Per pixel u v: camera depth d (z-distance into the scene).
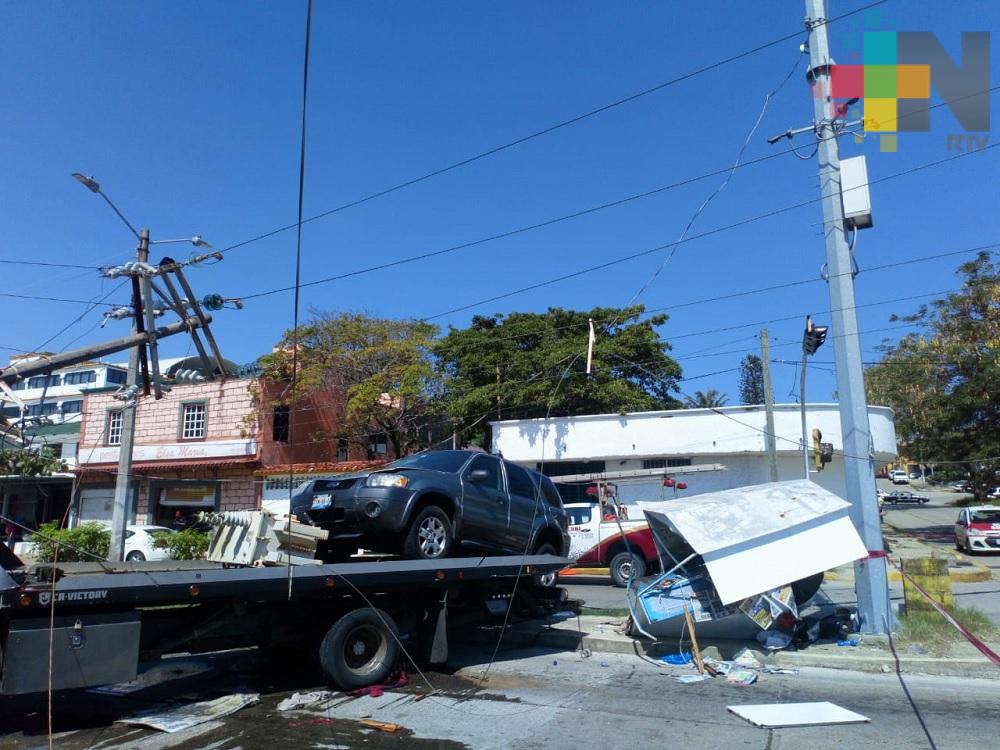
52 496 31.72
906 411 35.06
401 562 8.40
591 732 6.16
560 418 25.77
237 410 29.50
